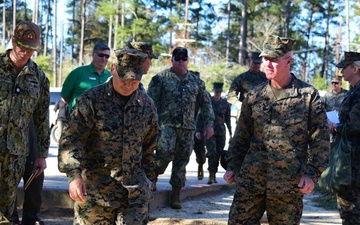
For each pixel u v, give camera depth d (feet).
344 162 20.17
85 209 15.35
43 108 18.44
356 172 20.16
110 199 15.24
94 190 15.26
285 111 16.71
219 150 35.91
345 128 20.31
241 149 17.67
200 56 168.04
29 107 17.65
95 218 15.40
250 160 17.11
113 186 15.29
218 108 36.32
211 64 160.25
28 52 17.04
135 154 15.38
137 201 15.24
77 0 232.73
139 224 15.07
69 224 24.47
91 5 225.97
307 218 28.17
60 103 46.21
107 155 15.21
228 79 148.15
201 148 36.60
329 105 39.93
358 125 20.04
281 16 195.62
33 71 17.74
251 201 17.15
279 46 16.57
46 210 26.37
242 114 17.34
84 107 15.08
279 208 16.98
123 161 15.24
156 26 174.81
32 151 21.62
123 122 15.23
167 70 27.14
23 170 18.08
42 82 18.16
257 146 17.02
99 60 25.29
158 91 26.89
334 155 20.51
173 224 25.17
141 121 15.42
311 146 16.72
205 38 201.05
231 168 17.71
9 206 17.89
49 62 201.87
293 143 16.67
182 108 26.86
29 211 22.30
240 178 17.24
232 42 200.13
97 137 15.24
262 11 188.44
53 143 66.13
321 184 20.94
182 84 26.99
